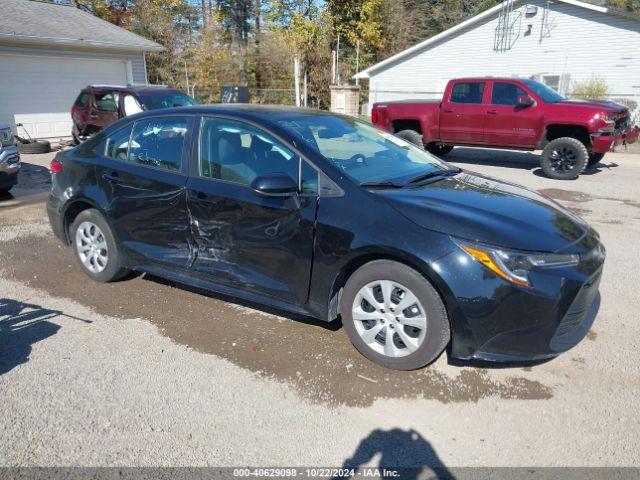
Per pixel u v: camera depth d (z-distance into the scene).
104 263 4.62
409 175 3.81
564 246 3.08
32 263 5.28
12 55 15.14
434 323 3.10
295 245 3.48
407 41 36.19
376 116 12.62
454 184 3.79
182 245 4.07
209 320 4.04
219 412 2.95
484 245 2.96
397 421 2.88
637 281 4.91
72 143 14.37
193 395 3.10
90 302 4.35
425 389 3.16
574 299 3.00
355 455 2.63
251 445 2.69
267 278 3.68
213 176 3.89
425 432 2.79
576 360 3.50
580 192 8.94
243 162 3.78
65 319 4.04
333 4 30.41
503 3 22.66
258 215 3.61
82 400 3.04
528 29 22.52
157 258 4.23
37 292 4.55
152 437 2.74
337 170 3.45
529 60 22.88
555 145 10.06
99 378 3.26
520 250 2.96
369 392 3.13
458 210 3.20
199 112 4.08
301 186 3.52
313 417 2.91
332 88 22.62
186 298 4.43
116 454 2.62
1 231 6.43
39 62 15.92
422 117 11.88
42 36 15.45
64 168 4.82
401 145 4.48
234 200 3.71
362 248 3.20
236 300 4.39
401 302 3.19
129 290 4.60
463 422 2.88
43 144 13.37
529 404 3.03
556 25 21.80
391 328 3.28
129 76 18.84
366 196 3.31
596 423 2.87
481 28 23.69
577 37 21.45
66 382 3.21
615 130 10.11
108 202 4.43
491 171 11.13
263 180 3.32
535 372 3.35
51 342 3.69
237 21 33.03
